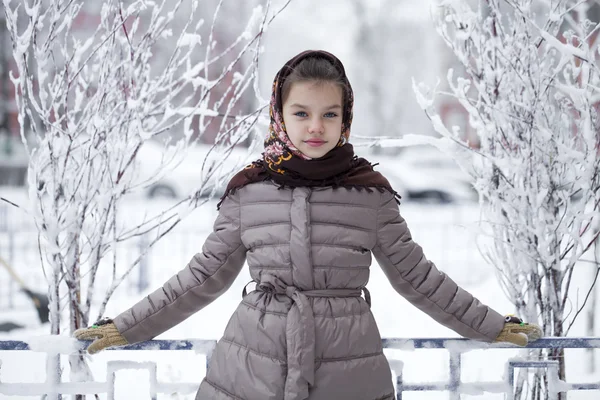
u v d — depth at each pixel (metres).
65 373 3.26
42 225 2.47
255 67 2.51
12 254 7.48
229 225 1.90
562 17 2.64
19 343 2.00
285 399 1.71
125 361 2.05
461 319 1.89
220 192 12.59
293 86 1.81
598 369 3.66
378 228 1.87
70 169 2.54
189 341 2.04
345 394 1.75
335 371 1.75
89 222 2.59
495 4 2.51
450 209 13.67
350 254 1.81
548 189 2.54
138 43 2.70
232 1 15.36
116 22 2.56
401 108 27.41
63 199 2.58
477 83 2.65
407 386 2.11
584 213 2.47
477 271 7.23
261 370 1.76
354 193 1.84
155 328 1.88
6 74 16.86
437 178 16.12
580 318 4.09
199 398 1.88
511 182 2.62
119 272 6.80
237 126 2.60
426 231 10.05
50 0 2.47
